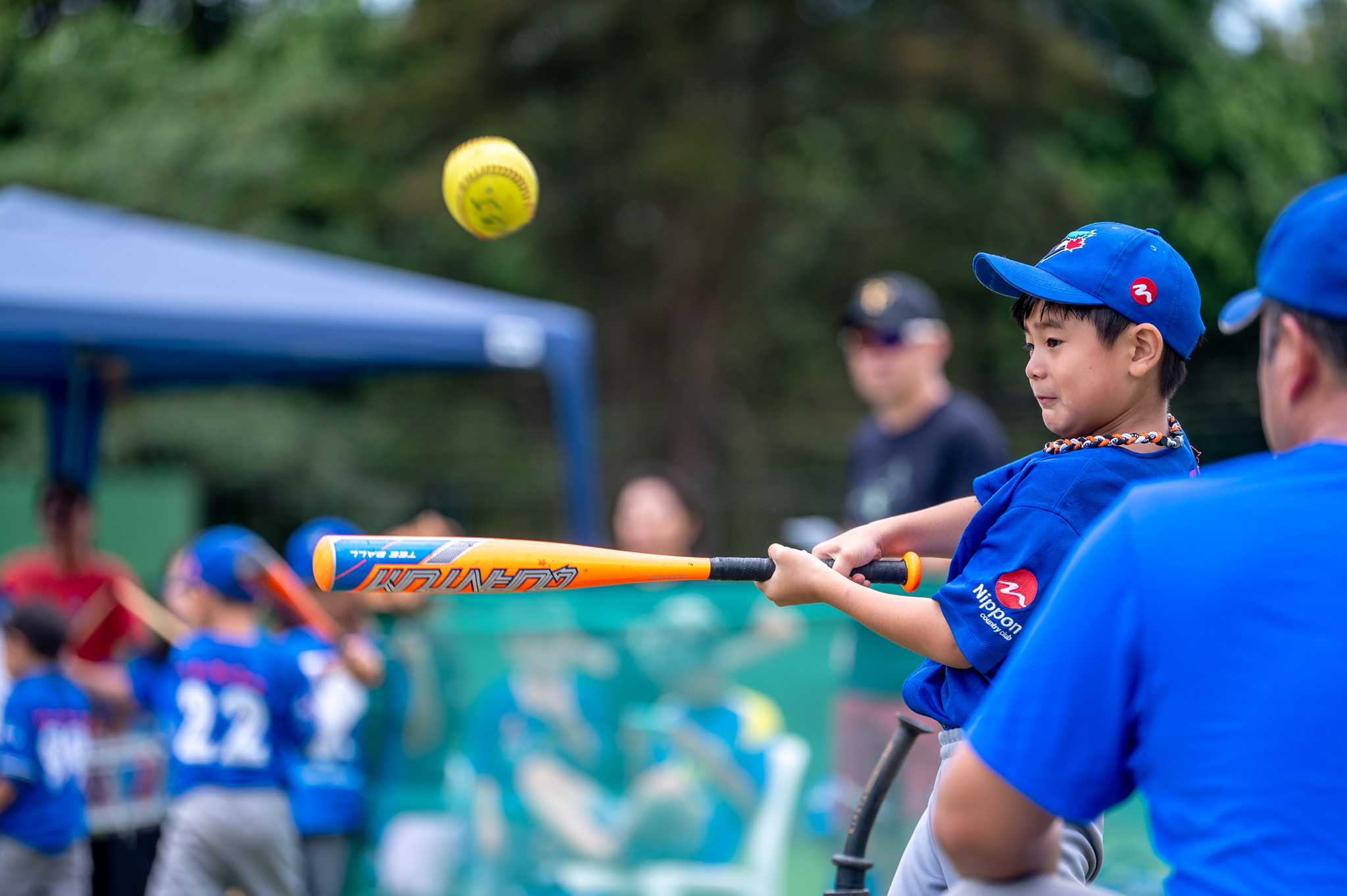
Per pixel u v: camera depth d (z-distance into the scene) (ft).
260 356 96.53
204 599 60.64
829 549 27.84
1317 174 232.73
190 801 57.67
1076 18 235.40
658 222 231.50
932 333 61.11
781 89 221.46
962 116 225.76
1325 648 16.53
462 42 212.64
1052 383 24.71
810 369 246.68
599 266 237.66
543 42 218.38
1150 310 24.09
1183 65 233.55
